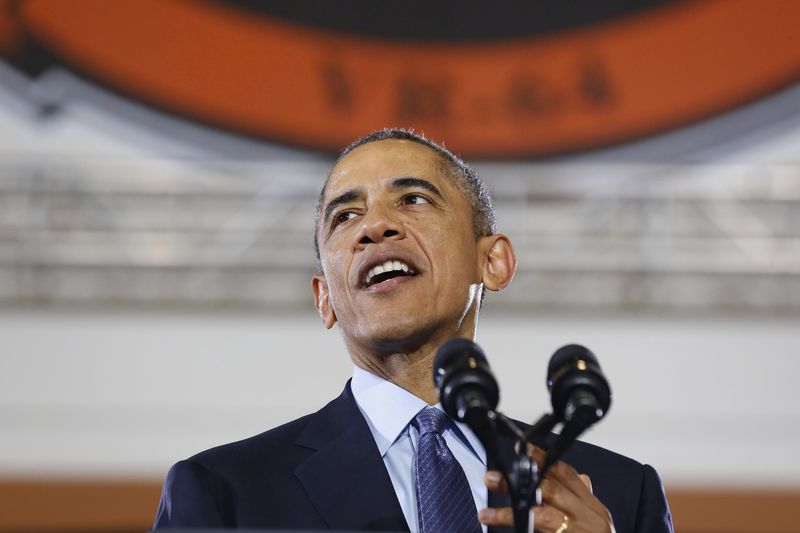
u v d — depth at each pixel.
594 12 11.62
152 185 11.43
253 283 11.47
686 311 11.09
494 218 4.47
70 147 11.25
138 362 10.80
